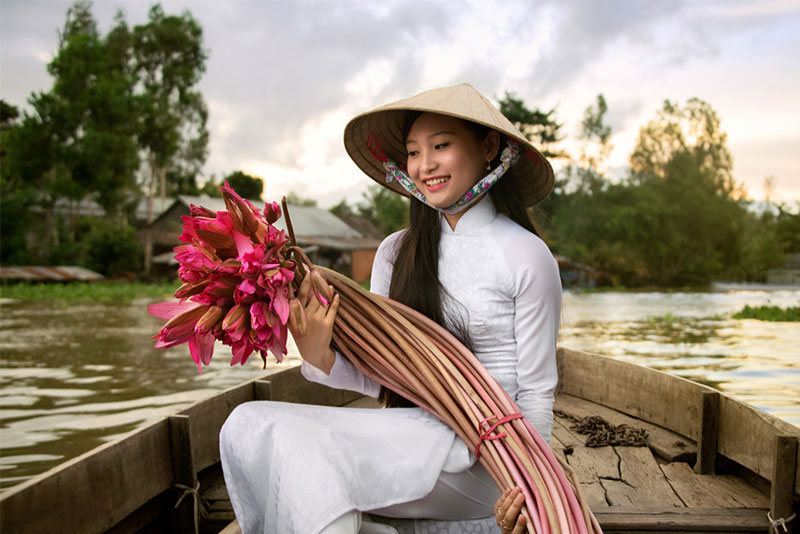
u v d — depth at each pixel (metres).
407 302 1.63
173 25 38.03
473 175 1.57
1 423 4.39
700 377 5.64
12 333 9.84
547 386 1.52
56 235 30.41
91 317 12.77
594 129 42.31
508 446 1.33
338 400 3.20
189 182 45.34
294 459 1.24
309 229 33.59
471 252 1.58
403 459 1.34
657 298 22.33
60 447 3.84
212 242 1.31
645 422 2.87
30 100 29.73
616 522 1.82
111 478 1.62
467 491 1.42
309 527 1.18
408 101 1.53
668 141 47.22
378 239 36.53
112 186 30.75
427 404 1.46
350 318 1.50
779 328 10.42
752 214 52.53
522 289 1.51
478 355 1.58
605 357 3.19
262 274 1.26
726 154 48.50
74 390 5.49
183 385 5.70
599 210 40.31
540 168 1.63
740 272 45.28
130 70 38.31
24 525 1.31
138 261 31.59
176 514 1.92
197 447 2.04
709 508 1.92
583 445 2.57
